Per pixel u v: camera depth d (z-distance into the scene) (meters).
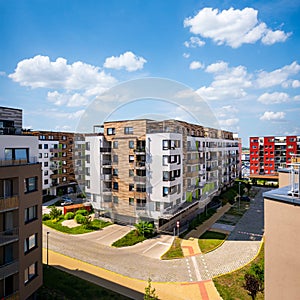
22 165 12.10
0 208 11.09
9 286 11.59
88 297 13.14
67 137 44.38
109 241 21.55
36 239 12.93
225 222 27.02
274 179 54.78
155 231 22.91
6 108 14.41
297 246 6.14
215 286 14.16
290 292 6.29
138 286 14.29
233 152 50.16
